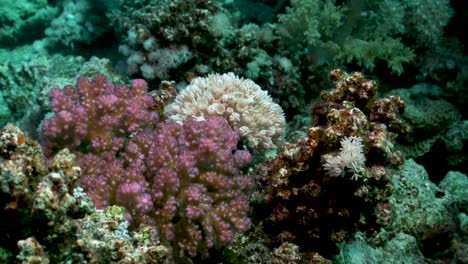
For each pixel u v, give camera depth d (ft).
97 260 1.10
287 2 3.76
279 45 2.84
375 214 1.43
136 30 2.38
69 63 2.69
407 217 1.97
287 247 1.46
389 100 1.52
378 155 1.35
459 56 3.07
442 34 3.05
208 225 1.42
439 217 2.02
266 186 1.58
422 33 2.99
